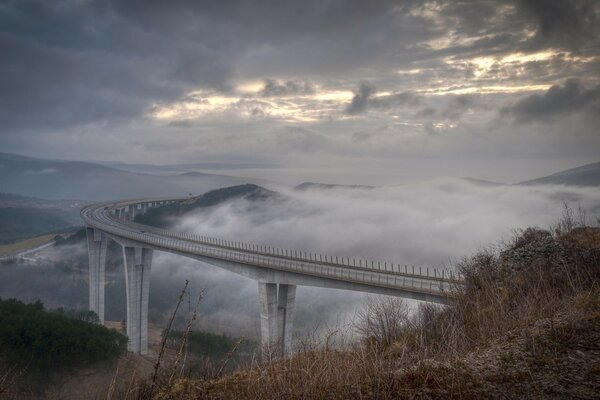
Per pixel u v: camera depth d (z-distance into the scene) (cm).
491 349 988
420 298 4981
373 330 1301
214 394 824
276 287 7419
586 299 1196
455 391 762
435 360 926
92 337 7775
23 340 7106
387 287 5381
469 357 948
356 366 877
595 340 923
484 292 1552
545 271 1614
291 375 841
